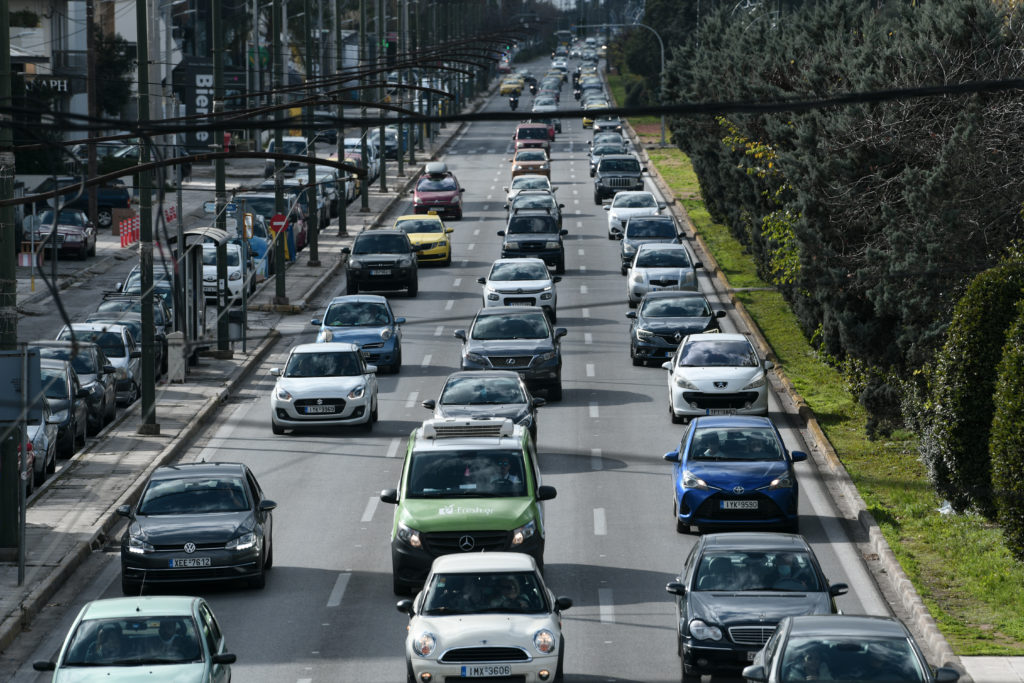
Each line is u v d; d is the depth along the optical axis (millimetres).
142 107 90438
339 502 76688
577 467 83375
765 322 130500
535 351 100375
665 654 52531
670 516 72875
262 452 88500
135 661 43312
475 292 148875
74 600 61594
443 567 49156
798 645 40438
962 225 80312
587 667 51062
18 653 54625
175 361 107438
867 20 99375
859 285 87562
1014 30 83750
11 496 65375
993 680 47844
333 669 51312
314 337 126688
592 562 65188
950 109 83500
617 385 107000
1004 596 57781
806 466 83438
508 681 45562
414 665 45719
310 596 60875
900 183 87188
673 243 145625
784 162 93250
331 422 92562
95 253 170750
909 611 57281
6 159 63531
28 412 63719
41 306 137875
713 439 70938
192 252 112750
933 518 70250
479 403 85375
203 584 62844
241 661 52312
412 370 113750
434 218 169625
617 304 140625
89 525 71438
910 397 78688
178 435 91438
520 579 48500
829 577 62312
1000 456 60719
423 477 61875
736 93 144875
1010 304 66562
